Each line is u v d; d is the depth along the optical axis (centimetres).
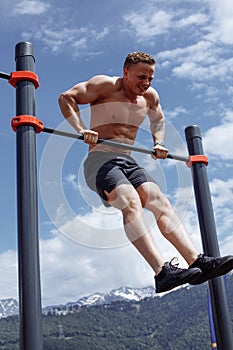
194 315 15762
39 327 276
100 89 363
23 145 321
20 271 289
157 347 14662
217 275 343
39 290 285
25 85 342
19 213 304
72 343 13562
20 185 309
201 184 435
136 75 361
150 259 319
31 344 270
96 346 14125
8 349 14038
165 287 315
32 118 329
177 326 15775
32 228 298
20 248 295
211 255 416
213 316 407
